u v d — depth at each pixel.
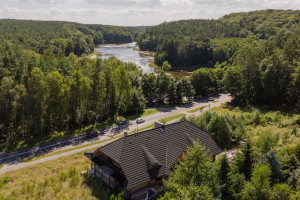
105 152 32.28
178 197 18.75
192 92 93.94
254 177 22.02
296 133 41.69
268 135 32.06
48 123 61.47
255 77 76.56
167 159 32.28
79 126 66.06
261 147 31.00
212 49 177.00
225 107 81.88
